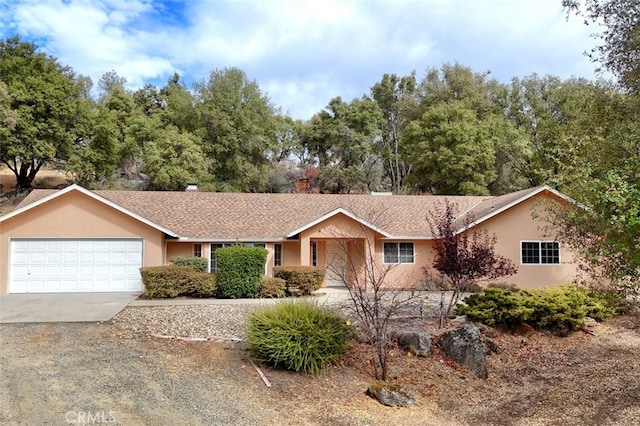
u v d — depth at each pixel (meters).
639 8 13.02
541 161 21.94
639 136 10.38
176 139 39.78
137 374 8.67
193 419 7.07
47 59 39.91
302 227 20.48
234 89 45.25
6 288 18.73
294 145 57.59
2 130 33.44
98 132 40.56
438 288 21.06
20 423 6.34
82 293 18.83
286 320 10.14
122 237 19.52
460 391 9.91
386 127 56.62
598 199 8.42
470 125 37.72
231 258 17.45
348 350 10.70
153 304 15.52
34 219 19.12
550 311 13.79
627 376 10.79
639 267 8.43
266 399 8.32
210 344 10.95
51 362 9.04
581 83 33.38
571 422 8.55
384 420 8.12
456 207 23.31
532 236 21.50
